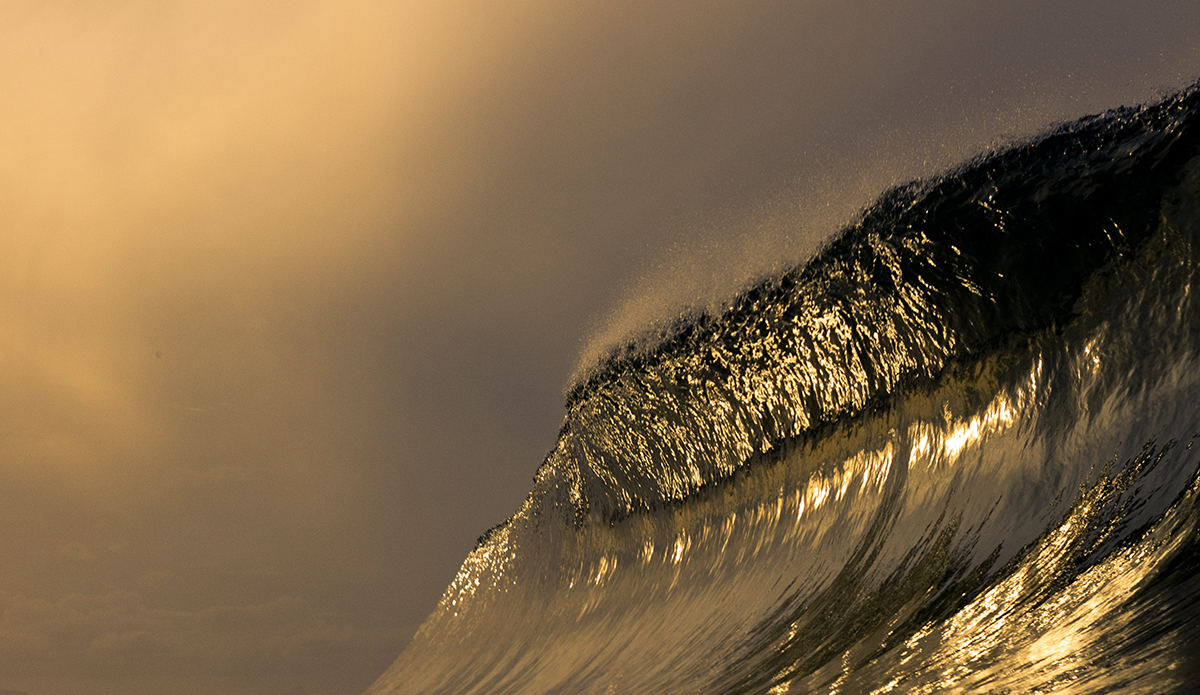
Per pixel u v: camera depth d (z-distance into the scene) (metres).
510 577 46.78
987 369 21.16
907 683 13.36
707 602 26.56
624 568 35.62
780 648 19.78
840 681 15.44
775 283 28.61
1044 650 11.82
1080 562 13.89
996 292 21.06
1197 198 18.34
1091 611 12.20
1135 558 12.76
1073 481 16.44
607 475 38.00
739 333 29.61
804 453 26.80
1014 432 19.47
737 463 29.89
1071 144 20.97
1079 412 18.16
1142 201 19.06
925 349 22.91
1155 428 15.66
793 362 27.30
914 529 19.94
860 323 25.02
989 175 21.94
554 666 32.59
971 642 13.75
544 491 44.81
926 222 23.11
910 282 23.16
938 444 21.67
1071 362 19.16
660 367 33.25
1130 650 10.45
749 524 28.30
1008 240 20.97
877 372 24.48
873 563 20.28
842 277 25.73
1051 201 20.62
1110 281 19.23
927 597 16.91
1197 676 8.98
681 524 32.72
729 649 21.81
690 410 31.94
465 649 45.41
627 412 35.34
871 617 18.03
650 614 29.94
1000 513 17.53
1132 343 18.03
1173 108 19.44
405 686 46.59
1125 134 19.88
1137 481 14.72
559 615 38.50
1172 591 11.24
